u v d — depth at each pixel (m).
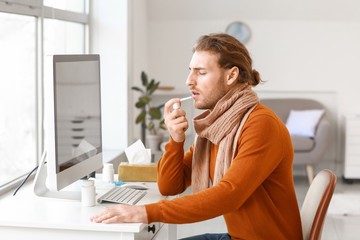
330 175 1.66
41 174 1.87
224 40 1.68
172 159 1.90
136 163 2.26
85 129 1.94
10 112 2.82
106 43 4.46
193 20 6.06
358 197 4.77
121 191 1.90
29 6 2.88
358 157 5.41
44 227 1.53
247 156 1.55
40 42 3.09
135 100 4.98
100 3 4.43
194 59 1.70
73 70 1.82
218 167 1.67
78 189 1.98
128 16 4.50
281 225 1.63
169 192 1.91
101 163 2.13
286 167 1.63
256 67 6.07
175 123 1.85
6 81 2.78
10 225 1.54
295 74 6.05
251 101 1.65
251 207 1.60
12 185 2.54
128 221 1.51
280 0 5.81
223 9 5.95
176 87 6.14
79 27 4.27
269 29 6.02
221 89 1.68
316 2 5.81
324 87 6.04
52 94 1.65
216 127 1.67
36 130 3.15
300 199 4.64
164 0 5.89
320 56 6.02
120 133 4.49
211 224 3.91
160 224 2.04
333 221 3.97
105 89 4.48
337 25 5.98
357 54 5.98
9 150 2.81
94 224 1.50
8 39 2.79
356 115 5.45
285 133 1.62
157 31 6.10
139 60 5.34
